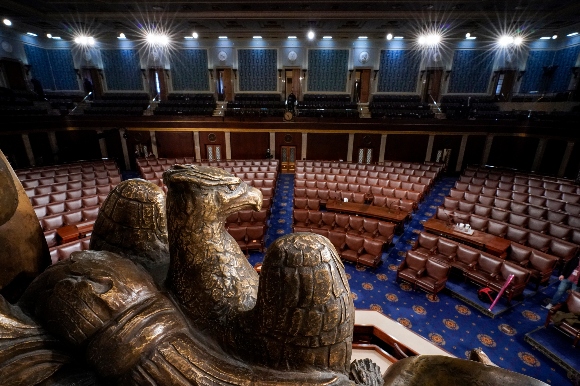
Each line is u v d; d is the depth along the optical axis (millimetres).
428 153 17484
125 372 994
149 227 1493
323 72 20922
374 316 4922
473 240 7609
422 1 13188
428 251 7578
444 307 6434
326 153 17875
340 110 18594
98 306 1006
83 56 20828
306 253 1078
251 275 1420
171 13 15141
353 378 1580
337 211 9891
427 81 21016
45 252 1499
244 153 17969
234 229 7973
